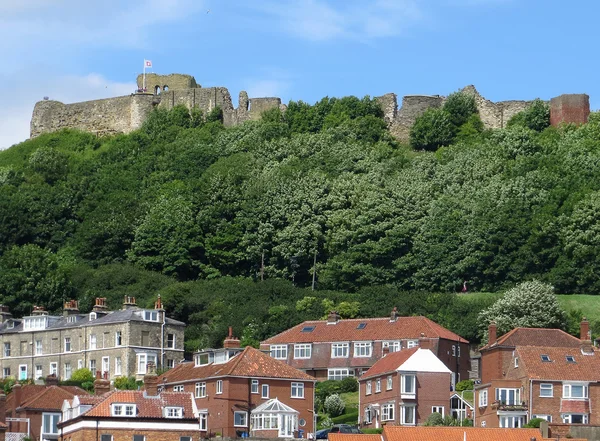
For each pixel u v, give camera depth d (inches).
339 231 6958.7
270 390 4744.1
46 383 5182.1
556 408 4633.4
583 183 7180.1
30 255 6702.8
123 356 5570.9
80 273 6815.9
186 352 5959.6
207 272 7037.4
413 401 4817.9
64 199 7765.8
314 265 6934.1
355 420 5007.4
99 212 7509.8
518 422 4628.4
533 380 4640.8
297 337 5802.2
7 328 5994.1
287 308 6210.6
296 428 4653.1
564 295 6422.2
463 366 5659.5
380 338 5634.8
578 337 5816.9
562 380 4645.7
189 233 7111.2
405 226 6929.1
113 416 3914.9
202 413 4766.2
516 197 7037.4
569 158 7485.2
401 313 6181.1
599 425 4200.3
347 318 6161.4
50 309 6525.6
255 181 7480.3
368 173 7593.5
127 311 5708.7
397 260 6815.9
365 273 6781.5
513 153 7849.4
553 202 6953.7
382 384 4950.8
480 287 6712.6
